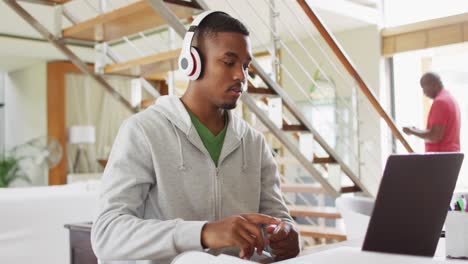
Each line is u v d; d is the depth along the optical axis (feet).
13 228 8.58
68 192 9.41
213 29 3.96
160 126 4.05
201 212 4.06
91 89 25.21
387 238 2.91
